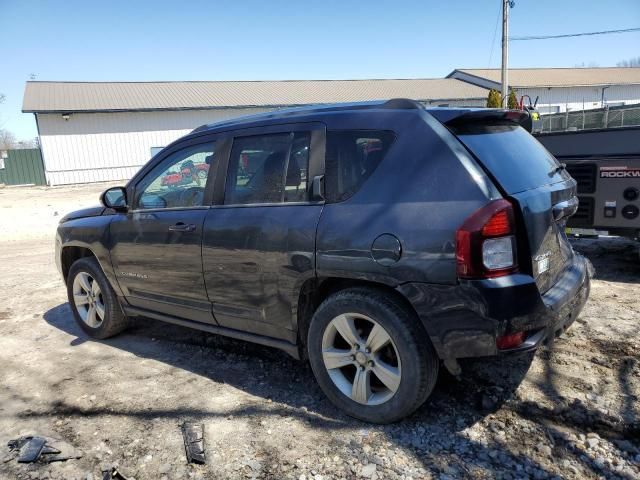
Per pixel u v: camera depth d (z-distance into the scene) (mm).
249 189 3609
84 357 4496
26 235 11930
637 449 2801
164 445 3094
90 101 33594
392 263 2867
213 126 4008
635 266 6180
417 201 2863
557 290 3059
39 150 32625
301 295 3387
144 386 3863
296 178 3379
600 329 4266
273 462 2879
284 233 3295
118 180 33406
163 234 4020
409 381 2949
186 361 4285
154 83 39062
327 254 3094
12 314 5828
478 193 2744
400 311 2941
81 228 4777
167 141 34281
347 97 38812
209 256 3717
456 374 2971
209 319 3943
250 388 3744
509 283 2713
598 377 3492
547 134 6137
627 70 53000
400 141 3023
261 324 3592
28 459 2979
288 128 3498
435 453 2869
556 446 2869
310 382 3785
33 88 35344
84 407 3596
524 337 2793
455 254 2707
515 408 3230
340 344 3357
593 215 5656
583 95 47031
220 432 3191
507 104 27984
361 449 2939
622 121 24078
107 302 4723
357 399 3184
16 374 4211
